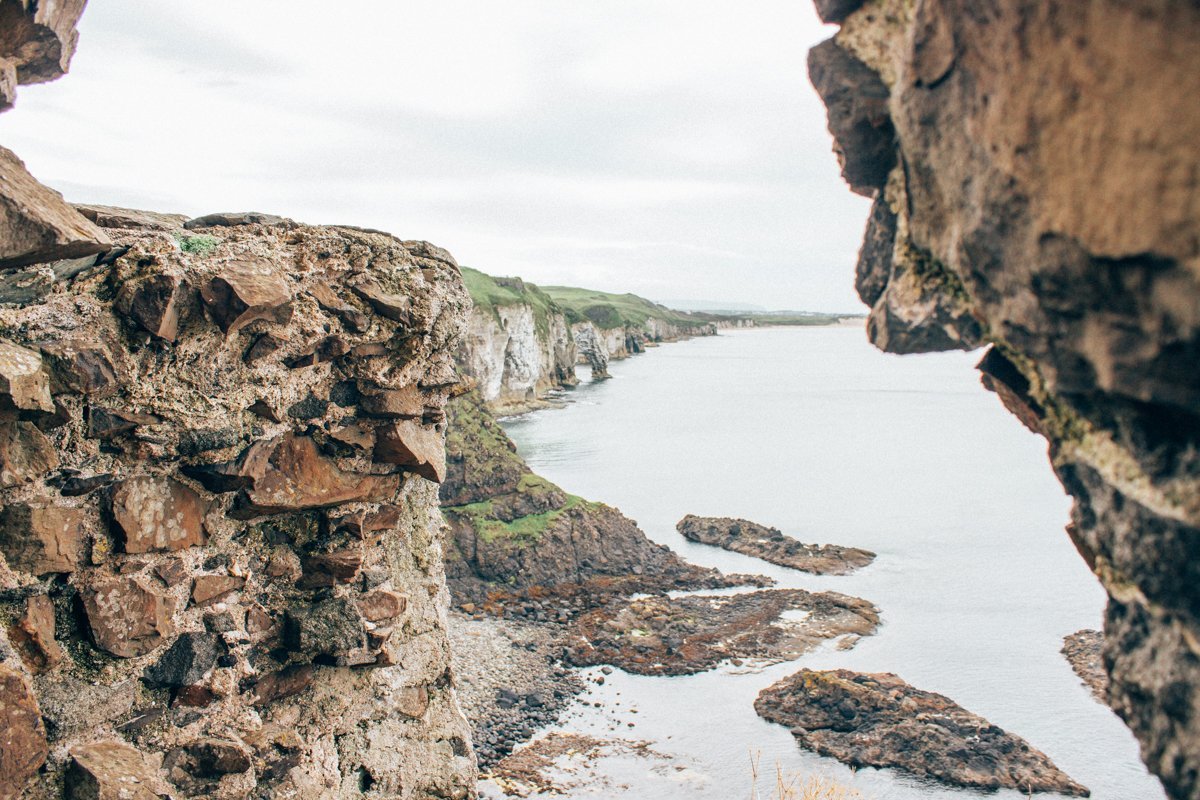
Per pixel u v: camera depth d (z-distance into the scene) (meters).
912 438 79.00
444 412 8.61
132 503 6.41
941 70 3.52
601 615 32.94
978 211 3.43
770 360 185.50
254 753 7.17
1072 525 4.27
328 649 7.61
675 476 60.84
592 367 138.88
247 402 7.03
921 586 35.75
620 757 22.44
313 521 7.77
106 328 6.25
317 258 7.57
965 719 22.89
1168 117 2.59
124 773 6.18
